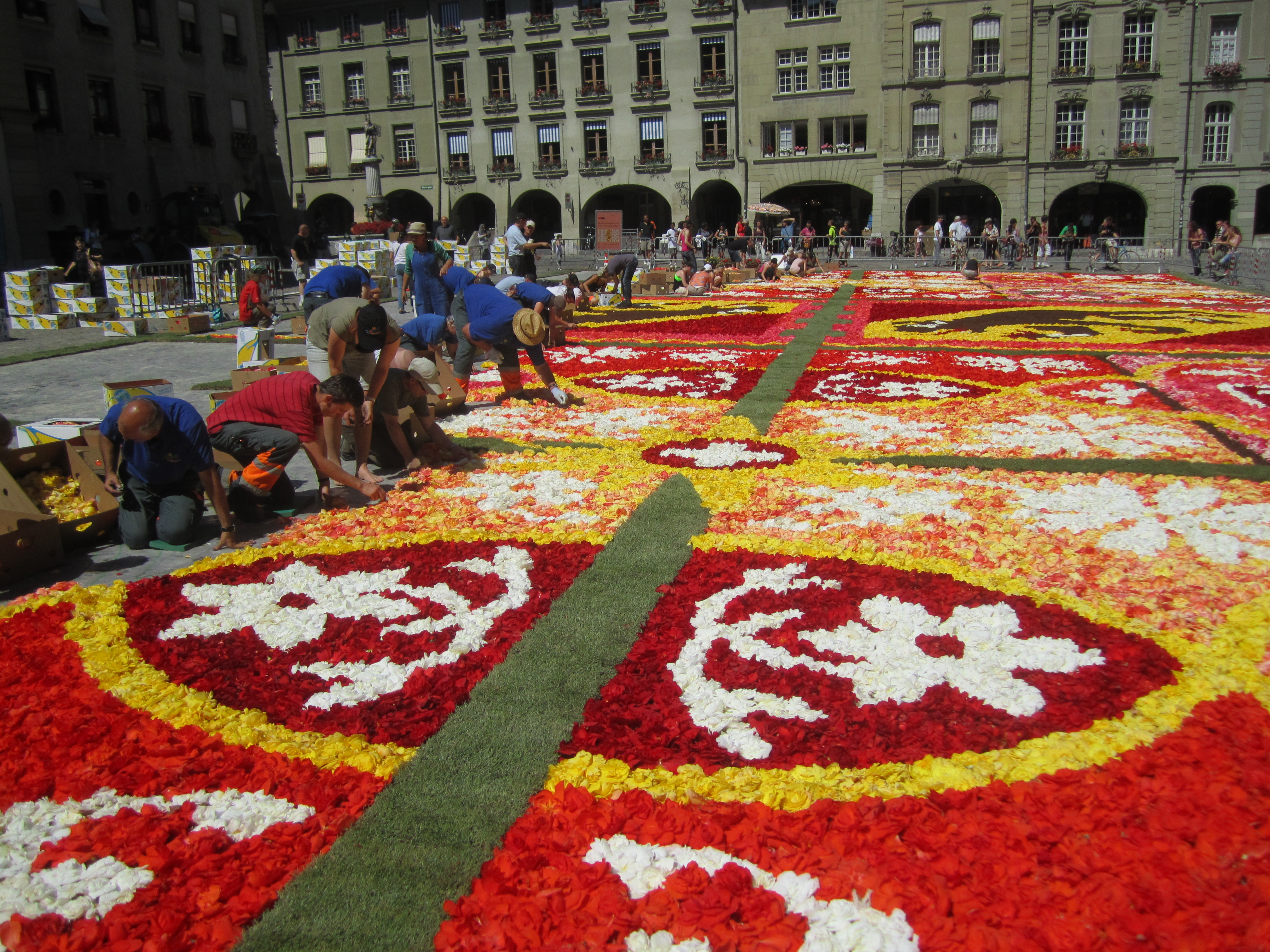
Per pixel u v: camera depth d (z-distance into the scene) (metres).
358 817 3.09
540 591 4.87
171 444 5.47
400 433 7.23
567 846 2.90
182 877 2.83
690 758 3.37
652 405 9.72
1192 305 19.48
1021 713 3.59
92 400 10.34
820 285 26.69
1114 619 4.34
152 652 4.27
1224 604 4.48
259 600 4.85
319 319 7.08
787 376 11.29
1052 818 2.93
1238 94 41.44
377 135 31.36
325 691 3.91
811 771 3.24
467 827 3.02
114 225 31.75
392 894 2.74
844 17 44.03
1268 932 2.41
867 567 5.06
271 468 6.07
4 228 25.78
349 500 6.58
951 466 7.11
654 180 47.88
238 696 3.90
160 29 33.62
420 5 49.50
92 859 2.92
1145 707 3.57
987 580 4.84
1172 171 42.25
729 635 4.29
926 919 2.55
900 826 2.92
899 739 3.44
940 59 43.19
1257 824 2.85
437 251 13.52
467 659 4.15
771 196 47.06
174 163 34.38
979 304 19.94
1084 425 8.42
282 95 52.72
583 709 3.71
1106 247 33.22
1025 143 43.12
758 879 2.74
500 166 50.06
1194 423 8.38
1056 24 41.84
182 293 19.16
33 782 3.28
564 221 49.50
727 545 5.43
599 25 47.03
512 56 48.75
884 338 14.69
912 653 4.06
